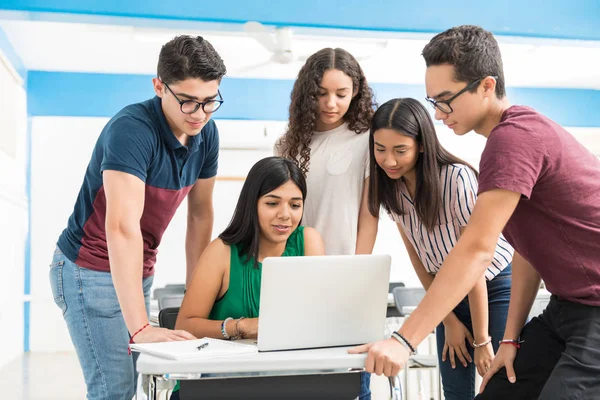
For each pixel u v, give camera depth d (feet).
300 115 7.80
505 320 7.45
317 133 7.99
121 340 7.14
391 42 19.95
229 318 6.16
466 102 5.55
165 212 7.43
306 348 5.44
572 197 5.14
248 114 23.88
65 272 7.11
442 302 5.16
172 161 7.13
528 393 5.81
